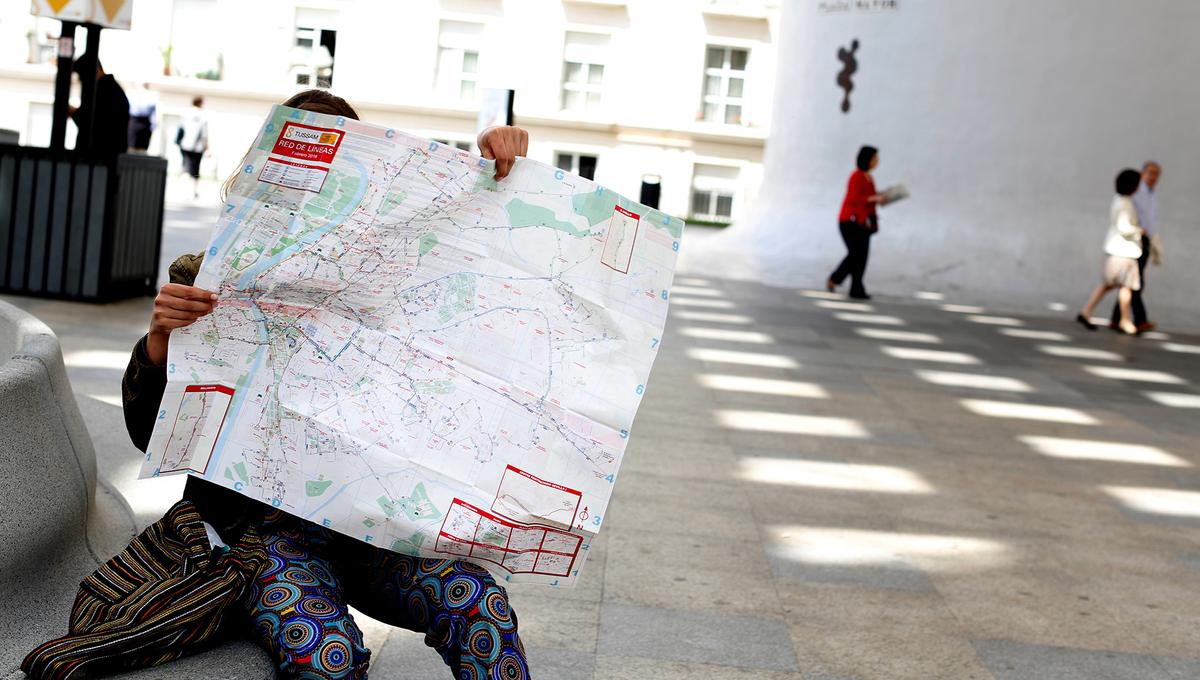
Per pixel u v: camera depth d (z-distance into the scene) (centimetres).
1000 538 519
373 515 229
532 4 3206
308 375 232
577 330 236
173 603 217
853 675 359
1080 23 1535
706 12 3200
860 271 1516
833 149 1702
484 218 236
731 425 711
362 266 231
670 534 489
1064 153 1552
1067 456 698
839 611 414
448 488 230
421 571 232
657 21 3209
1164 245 1509
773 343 1062
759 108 3256
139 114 2112
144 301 963
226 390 230
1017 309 1521
